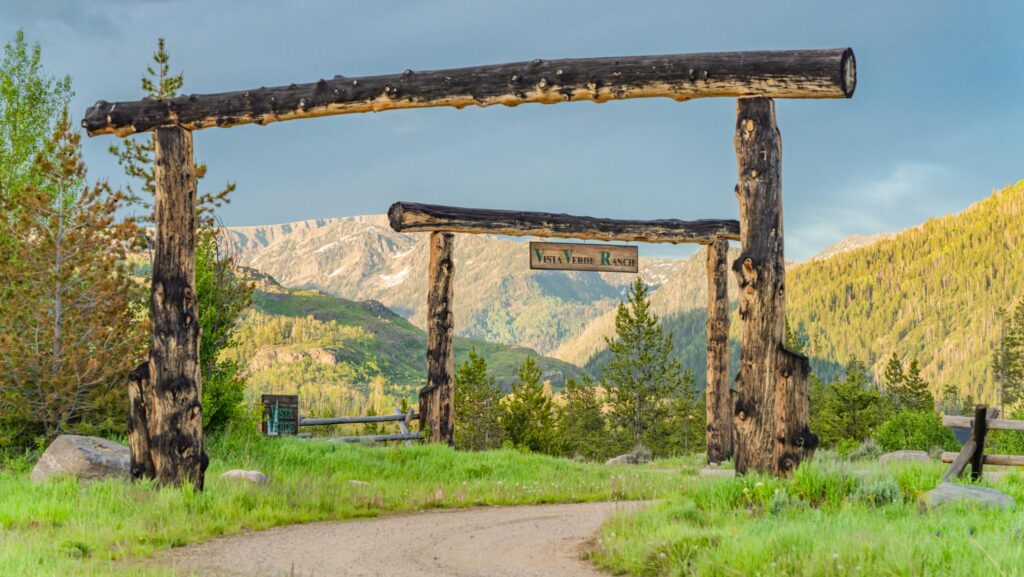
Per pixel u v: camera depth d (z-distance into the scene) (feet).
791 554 23.97
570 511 47.93
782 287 37.63
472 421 212.84
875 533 25.00
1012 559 20.76
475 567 30.14
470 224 77.05
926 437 95.25
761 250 37.42
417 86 43.14
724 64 37.78
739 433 37.65
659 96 39.47
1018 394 357.61
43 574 24.94
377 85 43.50
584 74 40.24
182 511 38.19
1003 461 39.42
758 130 37.78
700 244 84.58
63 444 47.32
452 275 78.43
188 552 31.99
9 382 57.47
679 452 217.56
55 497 39.29
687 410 198.70
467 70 42.70
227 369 70.13
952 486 33.12
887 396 260.42
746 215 37.81
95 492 41.42
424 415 77.15
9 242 61.36
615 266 81.46
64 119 62.90
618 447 199.72
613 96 40.01
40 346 59.47
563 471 69.56
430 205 76.64
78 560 28.43
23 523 35.42
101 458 46.24
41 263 59.93
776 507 32.73
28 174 88.12
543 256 79.66
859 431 196.75
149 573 26.35
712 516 33.35
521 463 70.79
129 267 62.80
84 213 61.93
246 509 41.37
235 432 66.69
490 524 41.73
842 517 29.07
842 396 199.93
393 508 47.83
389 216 76.84
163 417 43.06
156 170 44.73
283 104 44.37
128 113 44.98
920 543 22.88
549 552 33.58
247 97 44.45
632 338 195.42
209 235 70.23
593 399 247.70
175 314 43.70
